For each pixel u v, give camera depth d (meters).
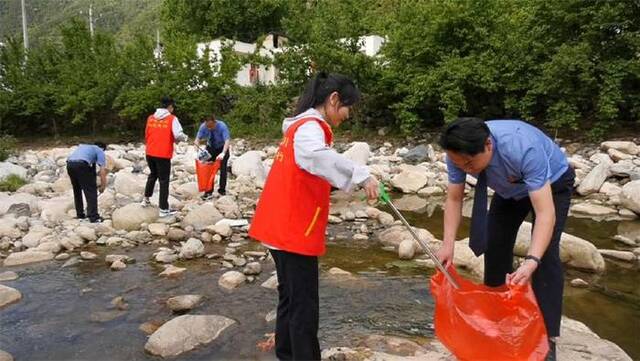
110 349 3.84
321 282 5.10
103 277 5.34
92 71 20.73
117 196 8.81
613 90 11.77
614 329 4.08
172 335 3.85
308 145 2.55
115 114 21.17
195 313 4.43
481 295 2.70
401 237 6.43
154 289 5.00
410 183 9.94
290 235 2.67
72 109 20.53
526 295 2.62
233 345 3.85
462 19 14.09
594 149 11.79
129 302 4.70
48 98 20.58
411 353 3.50
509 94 13.84
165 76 19.94
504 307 2.65
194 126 19.73
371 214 7.77
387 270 5.49
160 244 6.49
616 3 11.74
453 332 2.71
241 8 27.12
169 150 7.30
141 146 18.02
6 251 6.27
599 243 6.40
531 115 13.62
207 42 23.05
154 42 21.95
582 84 12.37
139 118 20.61
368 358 3.36
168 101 7.30
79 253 6.14
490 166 2.79
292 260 2.72
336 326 4.12
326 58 16.38
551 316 2.86
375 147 14.82
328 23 16.58
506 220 3.20
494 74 13.56
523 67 13.31
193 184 9.42
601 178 9.20
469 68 13.72
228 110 20.55
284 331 3.03
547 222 2.64
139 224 7.15
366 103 16.47
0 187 10.12
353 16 16.81
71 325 4.25
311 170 2.56
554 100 13.16
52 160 13.52
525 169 2.67
